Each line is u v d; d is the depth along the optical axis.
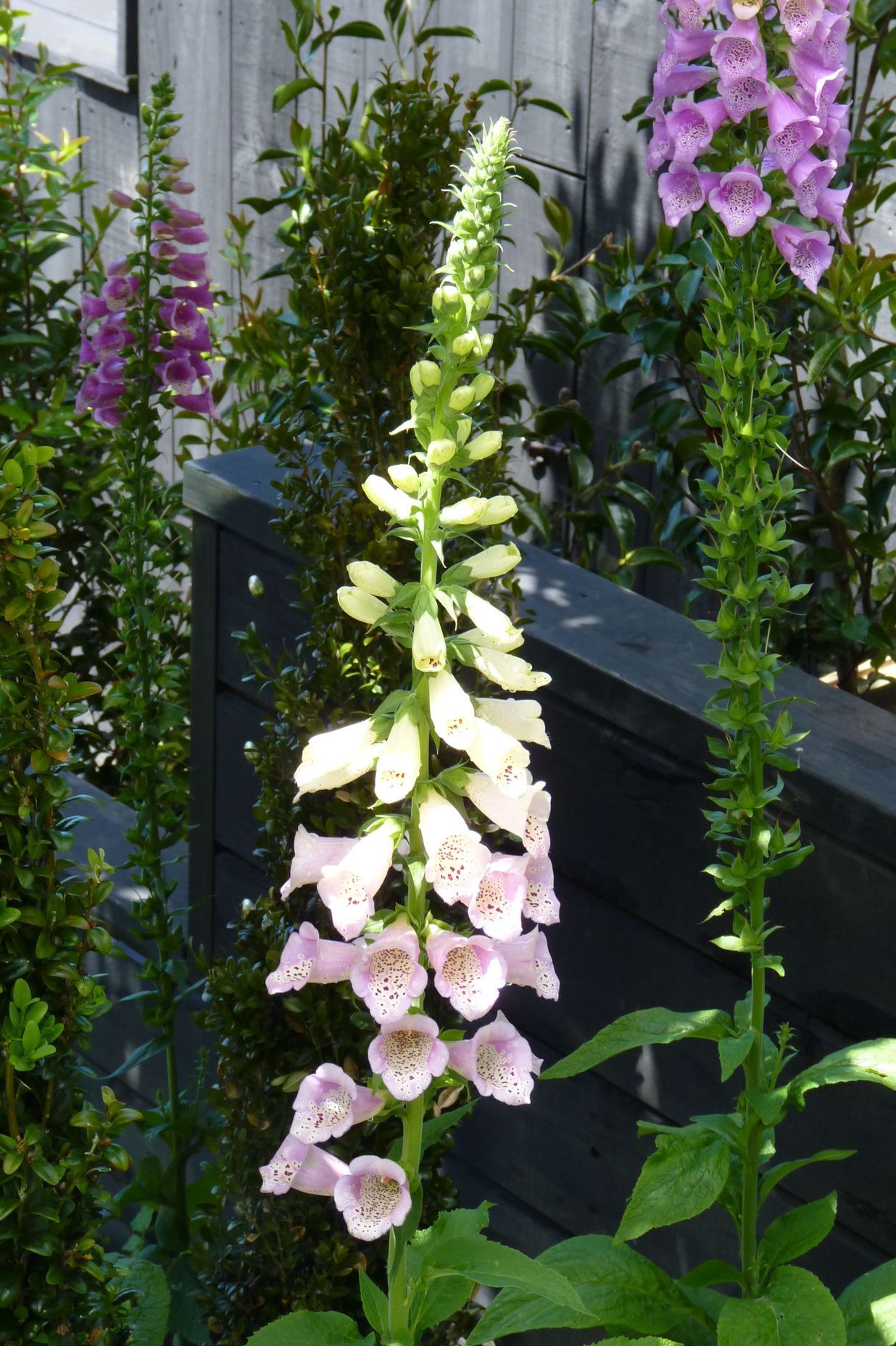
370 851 1.47
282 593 2.97
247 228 4.24
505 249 3.88
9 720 1.95
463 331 1.38
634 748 2.50
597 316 3.53
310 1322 1.63
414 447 2.50
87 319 3.21
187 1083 3.38
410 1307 1.64
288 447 2.46
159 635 4.16
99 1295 2.19
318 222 2.63
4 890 2.01
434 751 2.32
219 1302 2.43
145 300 3.06
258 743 2.40
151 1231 3.19
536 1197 2.93
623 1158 2.74
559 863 2.68
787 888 2.35
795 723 2.37
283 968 1.51
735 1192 2.02
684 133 1.93
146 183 3.07
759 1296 1.93
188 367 3.18
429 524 1.43
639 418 3.69
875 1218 2.37
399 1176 1.46
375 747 1.48
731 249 1.85
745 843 1.93
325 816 2.36
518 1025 2.86
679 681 2.46
